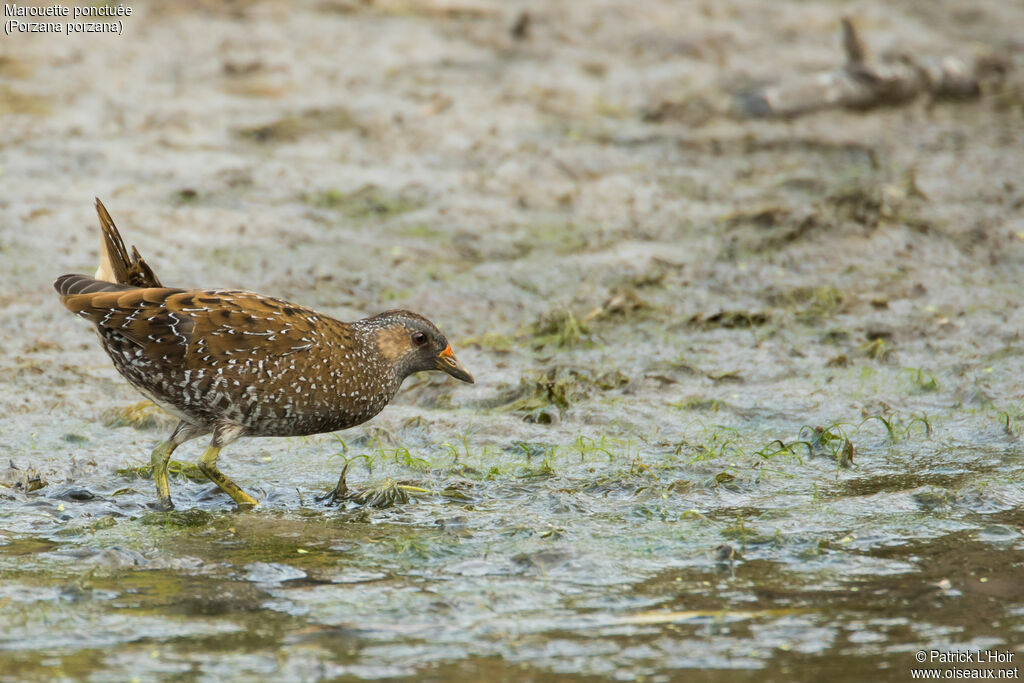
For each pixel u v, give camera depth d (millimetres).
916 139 20703
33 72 21672
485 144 19484
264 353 9367
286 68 22688
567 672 6949
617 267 15461
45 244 15125
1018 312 14023
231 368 9312
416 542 8688
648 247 16094
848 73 22328
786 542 8742
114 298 9289
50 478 9977
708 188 18203
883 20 27922
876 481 10000
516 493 9812
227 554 8562
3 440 10742
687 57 24438
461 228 16422
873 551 8617
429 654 7152
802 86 21906
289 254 15414
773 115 21547
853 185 18125
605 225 16750
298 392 9555
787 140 20422
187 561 8383
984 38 27172
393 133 19828
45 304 13828
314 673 6895
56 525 9047
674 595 7945
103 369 12438
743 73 23562
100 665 6957
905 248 15969
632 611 7723
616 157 19328
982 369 12422
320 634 7371
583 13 26875
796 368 12758
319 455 10805
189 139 19141
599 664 7047
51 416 11328
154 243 15383
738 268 15500
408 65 23328
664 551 8625
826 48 25422
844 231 16328
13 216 15797
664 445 10875
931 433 11055
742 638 7363
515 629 7477
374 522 9219
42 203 16297
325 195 17297
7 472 9828
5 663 6957
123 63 22484
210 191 17156
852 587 8055
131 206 16422
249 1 26391
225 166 18125
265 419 9641
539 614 7680
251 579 8141
